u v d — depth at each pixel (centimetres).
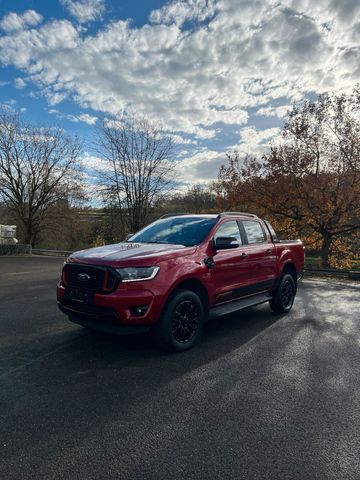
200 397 318
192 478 212
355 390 335
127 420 277
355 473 217
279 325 577
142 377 360
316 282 1195
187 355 427
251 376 366
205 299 475
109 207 3009
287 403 308
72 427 266
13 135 3269
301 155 1941
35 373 368
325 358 421
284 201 2009
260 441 251
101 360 407
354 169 1784
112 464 224
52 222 3531
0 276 1201
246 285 552
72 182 3488
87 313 408
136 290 390
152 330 417
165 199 3042
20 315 624
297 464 226
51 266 1587
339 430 266
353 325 577
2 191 3300
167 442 248
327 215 1867
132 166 2931
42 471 217
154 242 518
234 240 483
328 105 1866
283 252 658
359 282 1219
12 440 249
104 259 411
